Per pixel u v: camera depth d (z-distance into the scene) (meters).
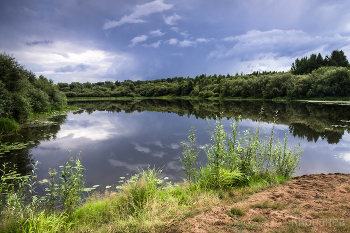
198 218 3.06
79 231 3.09
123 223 3.13
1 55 16.16
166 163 7.50
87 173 6.61
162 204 3.73
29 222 2.96
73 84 110.25
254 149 5.24
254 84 61.19
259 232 2.55
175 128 15.14
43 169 6.98
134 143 10.73
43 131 14.27
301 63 76.69
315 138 10.67
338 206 3.13
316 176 5.11
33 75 29.84
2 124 13.40
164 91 109.81
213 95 78.44
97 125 17.06
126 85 121.88
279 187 4.33
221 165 4.84
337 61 68.00
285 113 22.73
